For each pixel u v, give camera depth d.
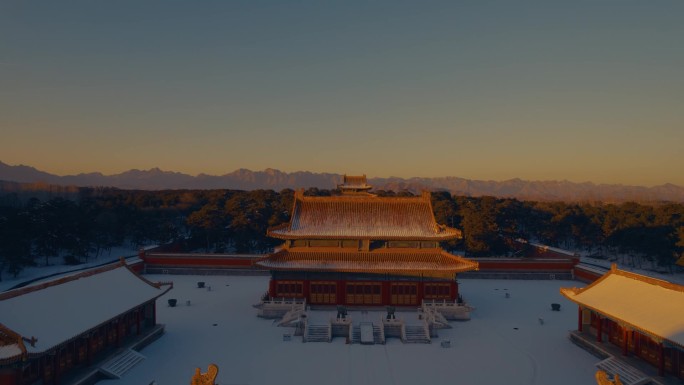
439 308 57.19
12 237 80.44
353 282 60.25
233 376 39.19
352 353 45.44
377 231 62.06
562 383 38.03
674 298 38.66
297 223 63.44
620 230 104.62
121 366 40.06
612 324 45.09
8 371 29.98
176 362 42.22
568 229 120.88
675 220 100.94
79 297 40.31
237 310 60.81
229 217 114.81
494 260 83.69
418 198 65.75
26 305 34.72
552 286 77.56
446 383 38.03
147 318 50.47
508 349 46.53
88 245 100.50
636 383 36.75
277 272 60.56
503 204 126.19
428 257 61.28
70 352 37.25
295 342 48.59
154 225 112.00
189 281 79.44
